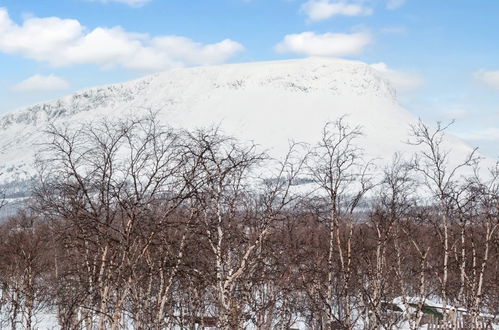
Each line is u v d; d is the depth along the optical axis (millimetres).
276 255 17109
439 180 19234
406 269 24438
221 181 14875
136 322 15328
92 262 15383
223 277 15086
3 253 29266
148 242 14125
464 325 21781
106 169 14320
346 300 18359
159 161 14273
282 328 19797
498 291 22203
